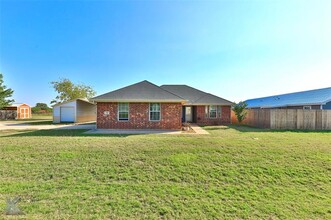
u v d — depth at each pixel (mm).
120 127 15852
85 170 5957
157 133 13344
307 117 16500
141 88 16719
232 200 4402
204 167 6246
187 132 14039
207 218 3701
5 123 23453
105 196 4473
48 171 5852
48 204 4078
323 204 4266
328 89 22281
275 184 5273
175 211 3912
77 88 45250
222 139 10227
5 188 4754
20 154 7301
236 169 6125
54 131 14383
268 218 3725
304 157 7125
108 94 15898
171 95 15883
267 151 7766
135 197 4453
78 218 3594
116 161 6660
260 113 18328
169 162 6590
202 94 23031
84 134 12539
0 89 31953
